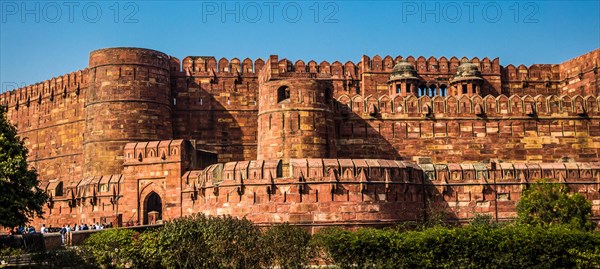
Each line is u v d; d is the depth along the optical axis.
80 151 69.69
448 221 49.62
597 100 60.03
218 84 67.44
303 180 45.31
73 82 71.50
